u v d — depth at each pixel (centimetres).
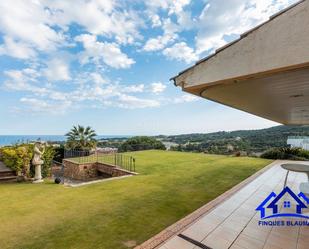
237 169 763
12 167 692
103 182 611
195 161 1009
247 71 156
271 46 145
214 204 387
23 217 344
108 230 290
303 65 134
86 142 1581
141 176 694
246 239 258
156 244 248
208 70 183
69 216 346
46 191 515
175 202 411
